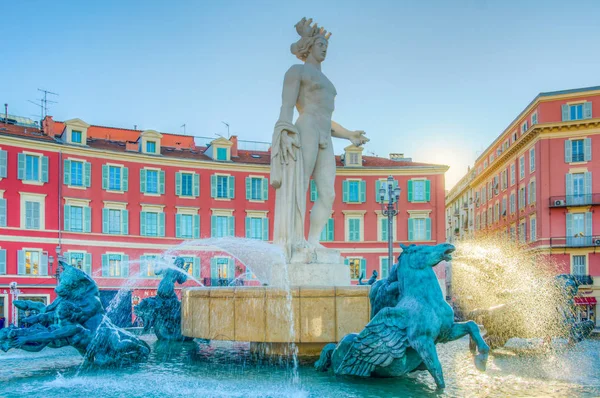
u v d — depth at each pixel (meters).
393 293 7.50
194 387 7.09
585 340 12.12
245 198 51.38
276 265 9.91
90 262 45.62
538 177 49.69
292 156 10.23
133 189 47.97
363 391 6.68
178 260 12.52
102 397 6.67
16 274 42.31
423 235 53.03
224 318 8.91
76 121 46.22
